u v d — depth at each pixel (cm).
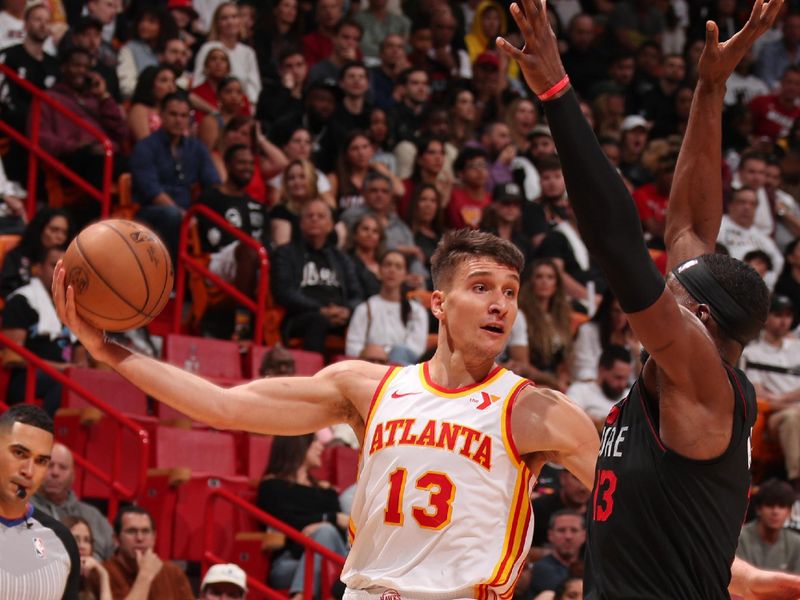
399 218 1672
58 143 1580
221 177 1650
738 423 447
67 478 1041
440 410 530
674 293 474
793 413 1391
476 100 2036
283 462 1195
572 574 1093
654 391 455
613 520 456
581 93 2222
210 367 1391
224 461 1262
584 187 423
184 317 1538
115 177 1596
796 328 1677
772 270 1766
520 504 525
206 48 1816
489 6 2209
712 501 446
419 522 517
